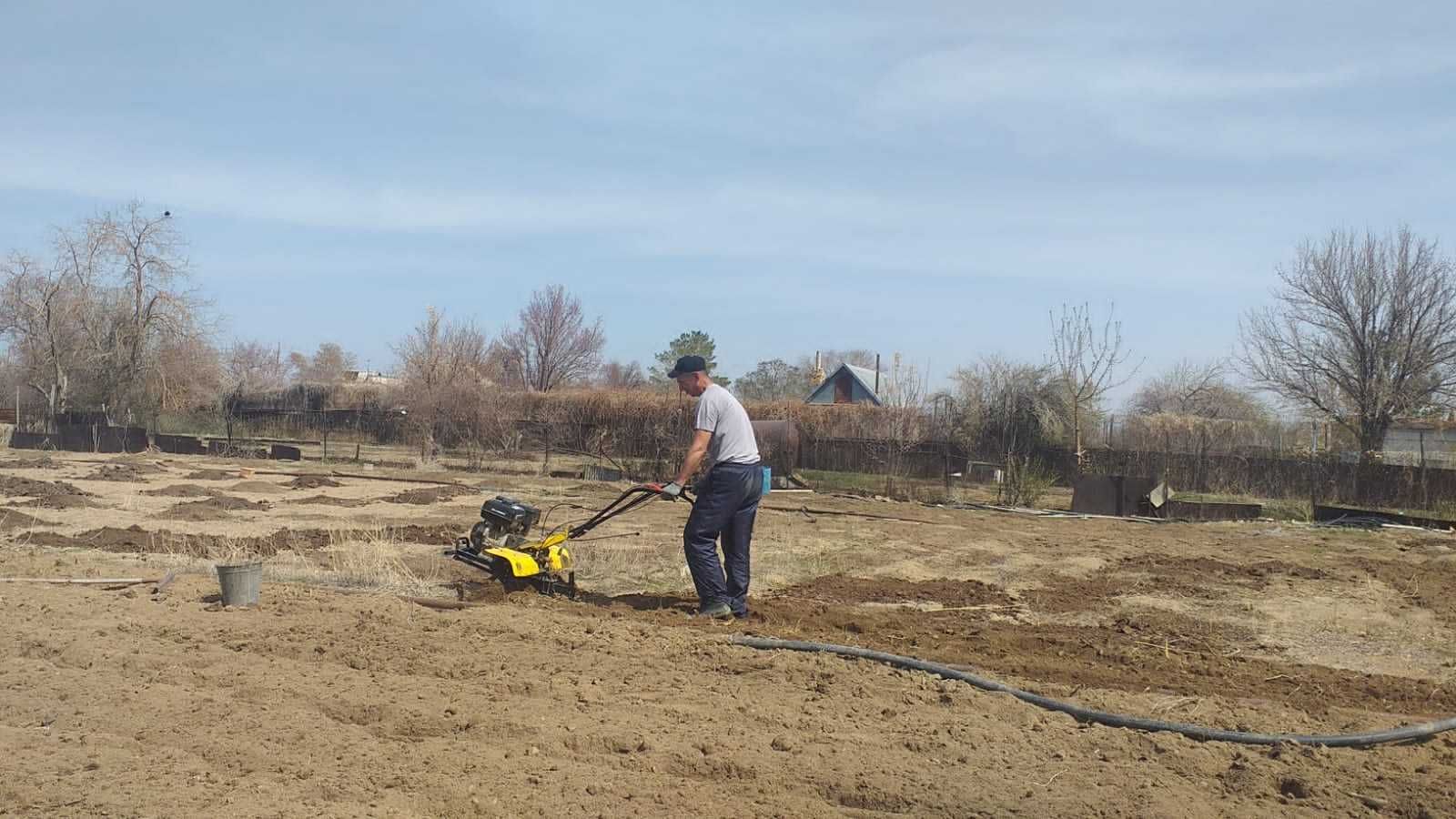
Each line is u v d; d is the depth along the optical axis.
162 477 21.95
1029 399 29.09
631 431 30.03
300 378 80.00
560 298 56.72
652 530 14.53
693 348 72.06
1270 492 24.91
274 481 21.78
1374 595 10.50
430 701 5.73
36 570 9.91
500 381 49.81
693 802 4.46
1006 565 12.40
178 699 5.68
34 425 42.06
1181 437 29.88
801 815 4.37
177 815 4.15
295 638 7.05
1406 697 6.67
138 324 40.66
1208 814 4.48
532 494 20.25
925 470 27.30
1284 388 32.09
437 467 28.06
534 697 5.88
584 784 4.61
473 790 4.49
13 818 4.12
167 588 8.76
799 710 5.76
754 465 8.47
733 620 8.30
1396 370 30.55
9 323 40.94
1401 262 30.39
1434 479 22.39
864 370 55.69
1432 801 4.70
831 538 14.64
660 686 6.13
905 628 8.41
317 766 4.74
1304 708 6.25
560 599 8.88
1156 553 13.82
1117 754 5.25
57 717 5.37
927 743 5.22
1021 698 6.13
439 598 8.81
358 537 12.95
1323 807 4.64
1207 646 8.19
